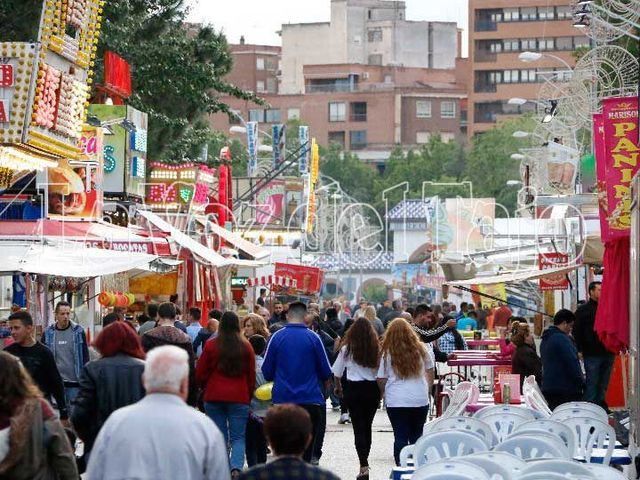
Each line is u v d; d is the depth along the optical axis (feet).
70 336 108.88
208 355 93.04
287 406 49.42
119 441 50.72
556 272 158.20
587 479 57.98
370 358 102.27
